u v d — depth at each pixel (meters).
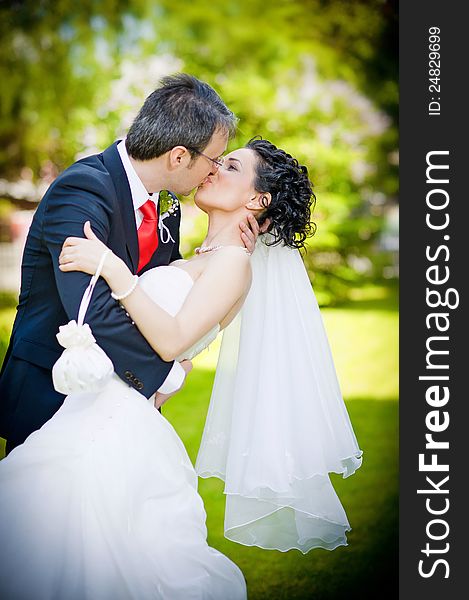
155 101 2.19
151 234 2.27
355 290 10.81
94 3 8.27
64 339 1.94
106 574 1.99
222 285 2.23
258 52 8.98
